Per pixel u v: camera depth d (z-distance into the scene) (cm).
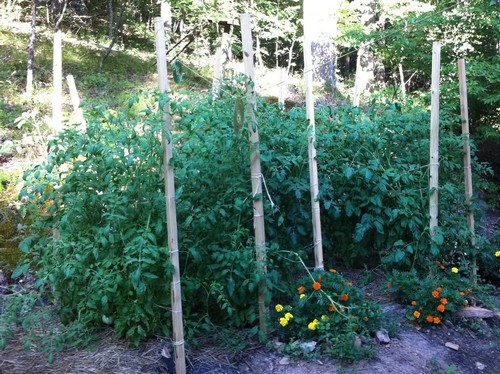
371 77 1042
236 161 387
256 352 375
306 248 481
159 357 354
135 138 357
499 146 758
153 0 1386
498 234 565
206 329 378
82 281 364
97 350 361
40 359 352
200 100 387
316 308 389
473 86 657
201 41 1308
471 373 387
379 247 504
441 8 751
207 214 364
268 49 1656
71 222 375
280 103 484
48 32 1189
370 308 400
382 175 466
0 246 482
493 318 456
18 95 812
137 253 340
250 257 371
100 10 1405
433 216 473
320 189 459
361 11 1034
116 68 1068
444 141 524
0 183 551
